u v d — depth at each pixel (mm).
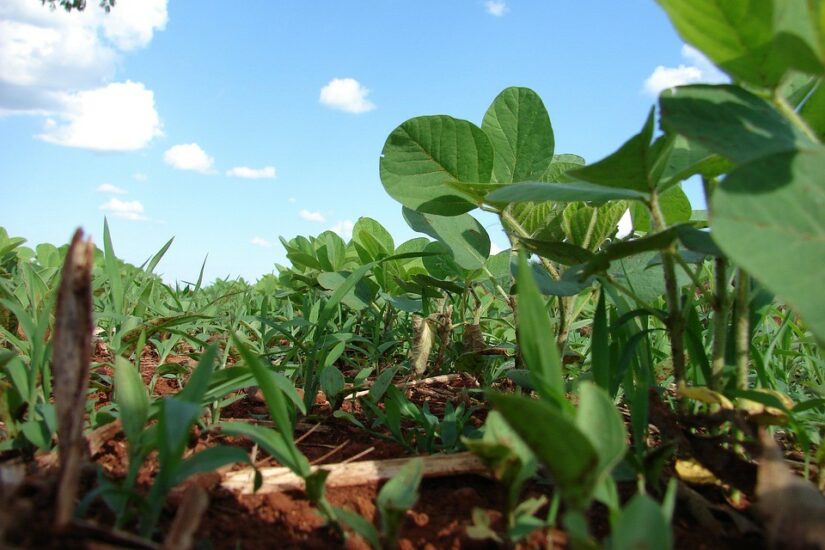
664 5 1139
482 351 2539
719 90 1249
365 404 2131
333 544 1249
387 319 3678
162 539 1175
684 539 1303
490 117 2436
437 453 1784
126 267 4598
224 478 1465
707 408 1678
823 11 933
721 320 1586
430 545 1260
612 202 2174
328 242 4121
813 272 883
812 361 2578
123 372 1332
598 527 1349
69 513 915
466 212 2314
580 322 2844
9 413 1564
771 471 1036
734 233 890
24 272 2512
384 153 2262
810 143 1186
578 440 848
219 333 3555
